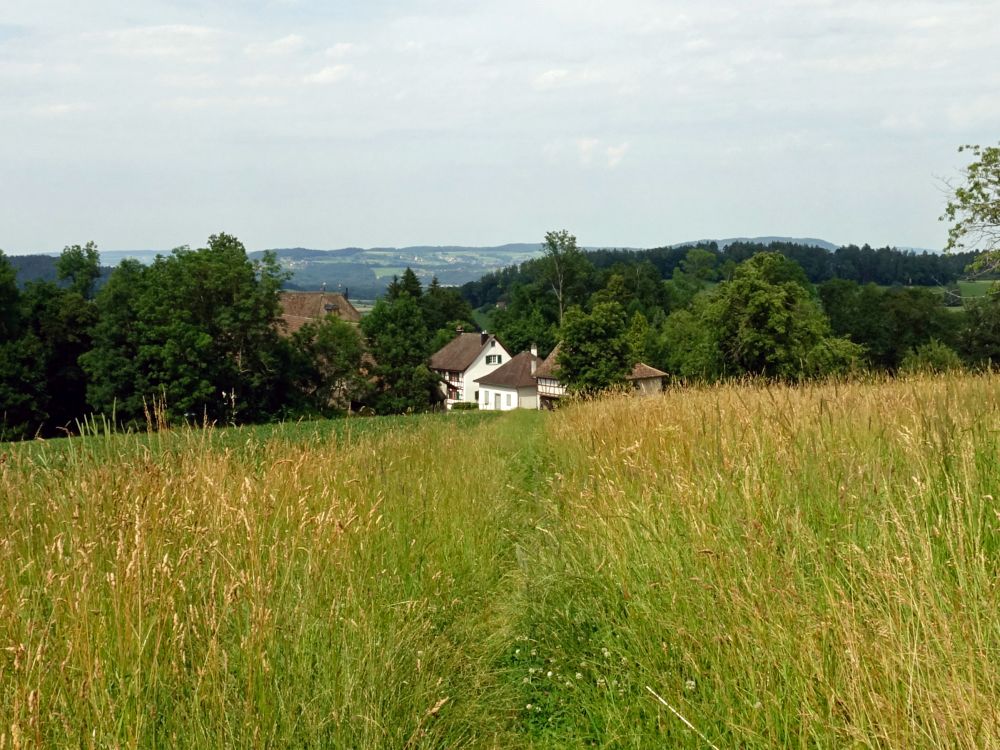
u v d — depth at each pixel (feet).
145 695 10.46
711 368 157.99
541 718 13.89
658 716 11.72
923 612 9.57
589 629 16.19
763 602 11.77
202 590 12.64
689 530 15.35
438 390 231.09
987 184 69.67
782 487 15.67
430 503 24.20
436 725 12.51
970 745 7.66
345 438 32.17
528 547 22.97
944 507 12.98
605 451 25.41
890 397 22.35
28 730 9.02
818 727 9.62
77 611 11.18
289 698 11.28
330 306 322.14
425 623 15.58
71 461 17.58
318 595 14.35
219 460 19.30
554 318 355.97
